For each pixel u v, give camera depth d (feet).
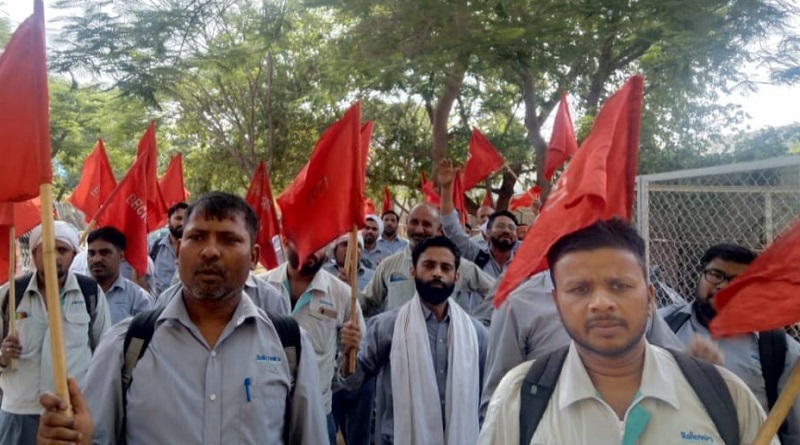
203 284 8.99
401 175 81.20
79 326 15.87
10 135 8.60
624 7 35.04
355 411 18.76
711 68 38.78
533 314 12.78
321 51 59.82
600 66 48.03
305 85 74.49
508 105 67.05
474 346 14.44
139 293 19.16
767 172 17.35
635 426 6.70
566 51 37.24
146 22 37.22
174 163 34.50
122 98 41.57
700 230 17.65
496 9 36.70
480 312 18.63
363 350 14.93
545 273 13.12
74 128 69.21
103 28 36.88
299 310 16.63
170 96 55.01
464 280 20.36
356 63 40.16
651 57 39.47
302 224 14.88
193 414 8.75
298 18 57.11
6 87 8.63
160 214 28.27
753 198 16.75
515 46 35.88
